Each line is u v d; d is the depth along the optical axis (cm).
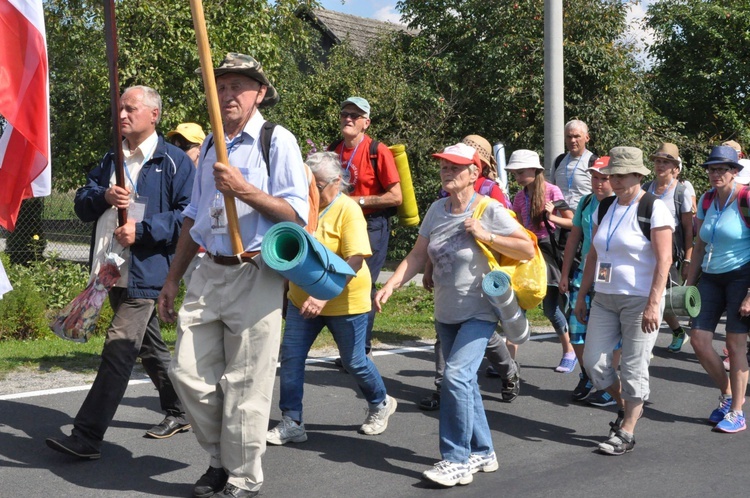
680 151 1953
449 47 1986
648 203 514
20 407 571
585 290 566
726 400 591
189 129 634
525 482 463
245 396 408
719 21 2398
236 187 383
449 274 468
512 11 1827
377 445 526
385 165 698
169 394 526
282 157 407
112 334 477
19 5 462
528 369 745
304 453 507
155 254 486
